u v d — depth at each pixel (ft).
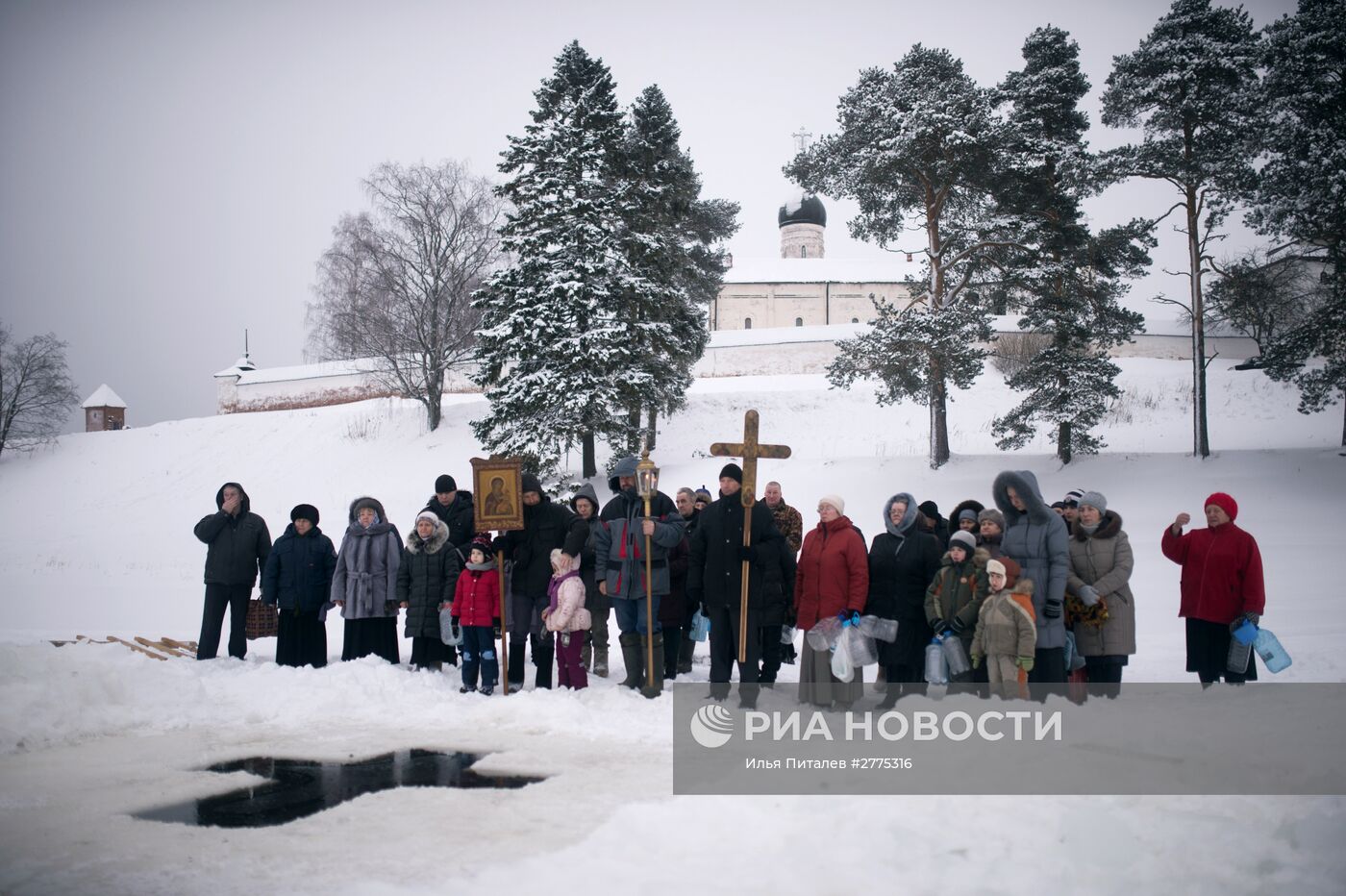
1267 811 19.20
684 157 143.02
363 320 160.66
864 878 16.01
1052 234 118.52
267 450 176.55
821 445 151.53
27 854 18.15
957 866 16.48
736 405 166.81
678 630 37.99
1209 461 117.08
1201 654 33.30
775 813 19.34
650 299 118.83
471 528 40.75
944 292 123.85
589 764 24.47
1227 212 115.55
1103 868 16.46
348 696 32.22
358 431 172.04
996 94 123.85
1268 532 89.45
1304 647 42.45
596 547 36.37
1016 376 122.52
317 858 17.70
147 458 184.65
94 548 124.77
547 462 112.78
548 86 122.83
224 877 16.78
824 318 234.38
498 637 41.27
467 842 18.45
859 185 117.80
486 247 163.32
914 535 32.86
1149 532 93.71
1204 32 118.11
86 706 29.60
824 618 31.27
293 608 39.99
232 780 23.40
